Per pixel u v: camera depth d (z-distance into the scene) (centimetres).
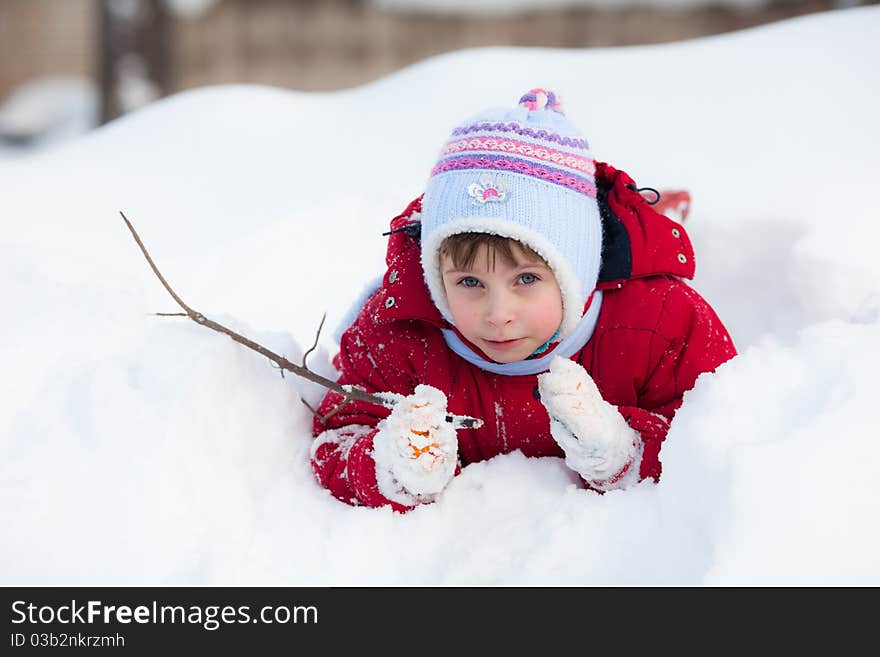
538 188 192
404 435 179
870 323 203
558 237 191
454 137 204
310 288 330
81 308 206
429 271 201
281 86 1148
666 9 1095
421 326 220
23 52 1551
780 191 336
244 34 1128
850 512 147
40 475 168
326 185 393
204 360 185
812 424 157
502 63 474
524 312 193
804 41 449
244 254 340
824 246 293
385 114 452
